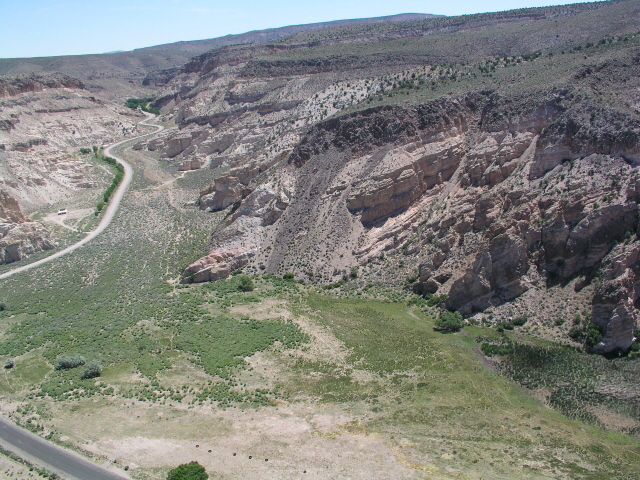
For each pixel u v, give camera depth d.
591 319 60.34
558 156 74.25
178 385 58.06
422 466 44.09
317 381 58.16
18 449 48.50
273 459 45.72
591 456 44.75
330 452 46.38
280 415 52.19
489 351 60.94
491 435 47.91
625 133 69.06
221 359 63.06
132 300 80.62
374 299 76.38
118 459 46.50
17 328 74.19
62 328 72.75
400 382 57.09
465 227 76.31
